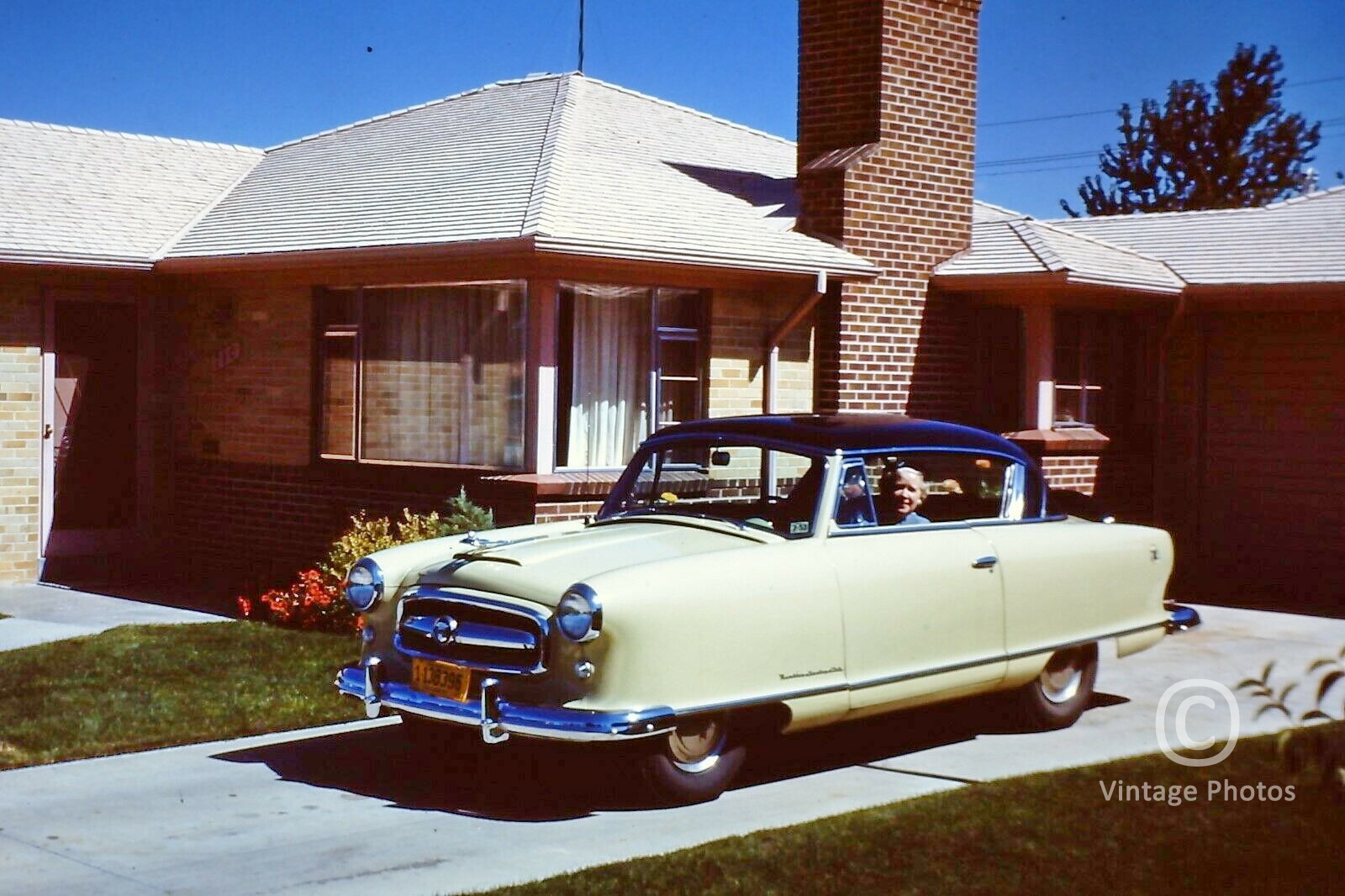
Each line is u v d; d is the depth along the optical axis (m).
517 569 6.59
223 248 13.53
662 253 11.64
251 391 13.81
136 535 14.52
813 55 14.54
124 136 16.72
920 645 7.19
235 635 10.54
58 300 13.99
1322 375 14.20
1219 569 14.90
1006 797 6.42
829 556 6.89
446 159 14.18
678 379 12.57
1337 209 16.17
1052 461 13.90
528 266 11.41
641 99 16.20
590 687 6.20
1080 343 14.62
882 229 13.95
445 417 12.21
